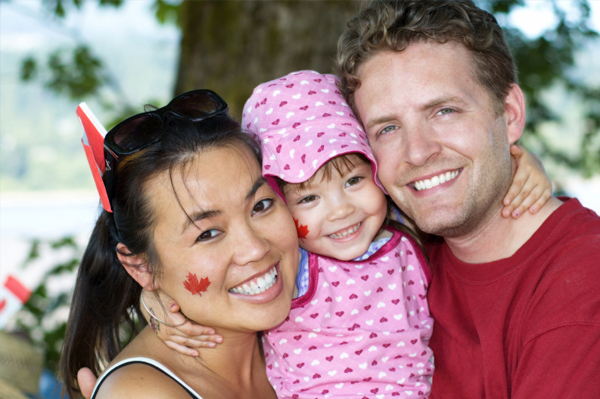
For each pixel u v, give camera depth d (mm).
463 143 2029
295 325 2176
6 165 31172
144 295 2029
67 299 5301
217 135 1842
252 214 1897
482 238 2137
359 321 2180
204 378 1996
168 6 6766
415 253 2393
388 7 2090
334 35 3881
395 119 2088
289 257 1981
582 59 6727
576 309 1761
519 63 6035
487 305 2082
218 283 1844
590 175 6973
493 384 1979
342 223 2223
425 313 2326
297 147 2096
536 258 2012
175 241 1814
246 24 3961
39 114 32125
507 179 2121
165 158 1791
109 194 1924
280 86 2254
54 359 4766
